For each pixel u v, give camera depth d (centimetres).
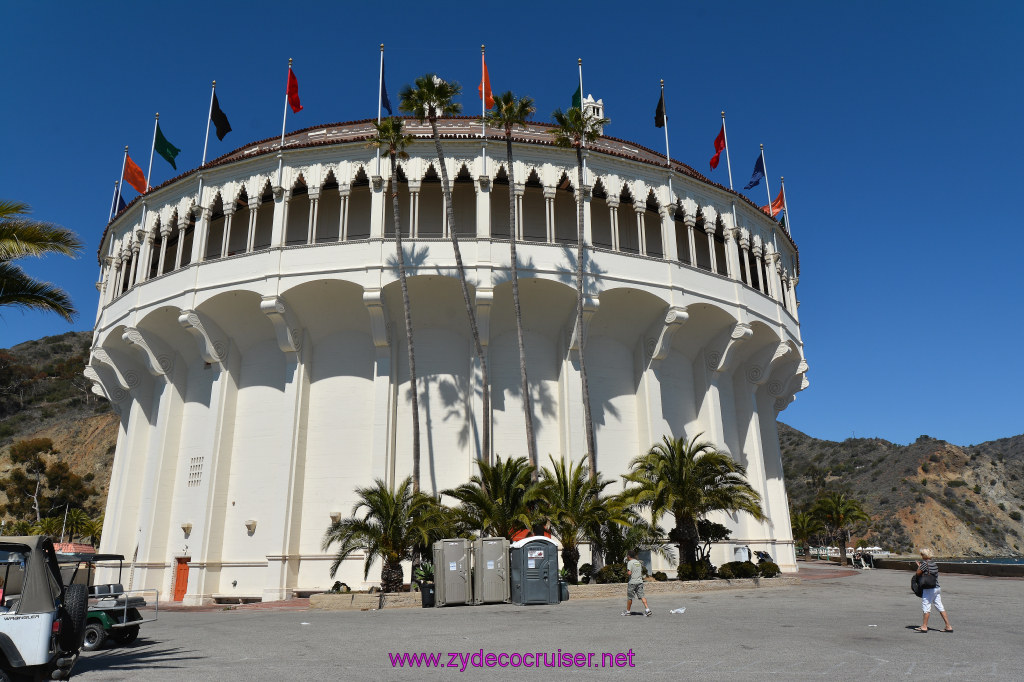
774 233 3922
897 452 16562
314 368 3116
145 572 3109
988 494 14988
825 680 912
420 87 2970
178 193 3388
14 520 9650
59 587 1045
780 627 1485
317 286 2955
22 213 1745
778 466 3934
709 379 3462
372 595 2167
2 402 13100
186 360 3444
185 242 3697
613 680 930
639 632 1416
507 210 3195
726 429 3609
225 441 3116
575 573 2434
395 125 2942
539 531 2411
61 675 1000
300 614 2062
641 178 3291
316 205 3059
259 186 3145
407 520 2328
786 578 2959
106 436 11675
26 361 15075
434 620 1723
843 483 16275
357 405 3036
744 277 3581
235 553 3000
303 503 2955
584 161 3169
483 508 2350
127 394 3844
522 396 3080
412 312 3067
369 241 2944
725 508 2630
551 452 3052
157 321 3291
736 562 2775
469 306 2814
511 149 3116
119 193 4003
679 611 1780
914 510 14075
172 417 3350
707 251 3697
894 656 1102
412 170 3056
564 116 3119
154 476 3325
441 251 2939
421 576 2289
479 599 2130
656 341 3209
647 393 3197
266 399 3152
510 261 2970
